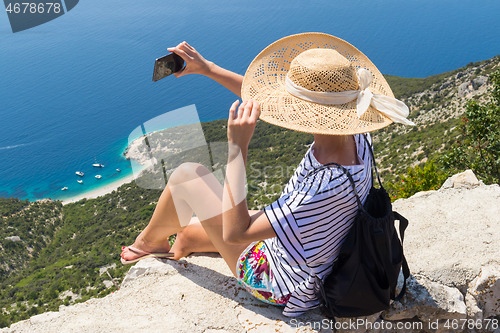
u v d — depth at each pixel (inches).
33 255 2402.8
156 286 81.9
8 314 1705.2
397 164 2113.7
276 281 70.9
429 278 80.7
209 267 87.5
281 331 70.4
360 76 60.4
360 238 61.3
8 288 2080.5
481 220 94.9
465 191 106.0
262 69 72.2
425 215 98.6
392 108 60.7
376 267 62.5
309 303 71.0
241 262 73.7
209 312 74.7
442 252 86.2
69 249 2341.3
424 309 76.2
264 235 59.8
